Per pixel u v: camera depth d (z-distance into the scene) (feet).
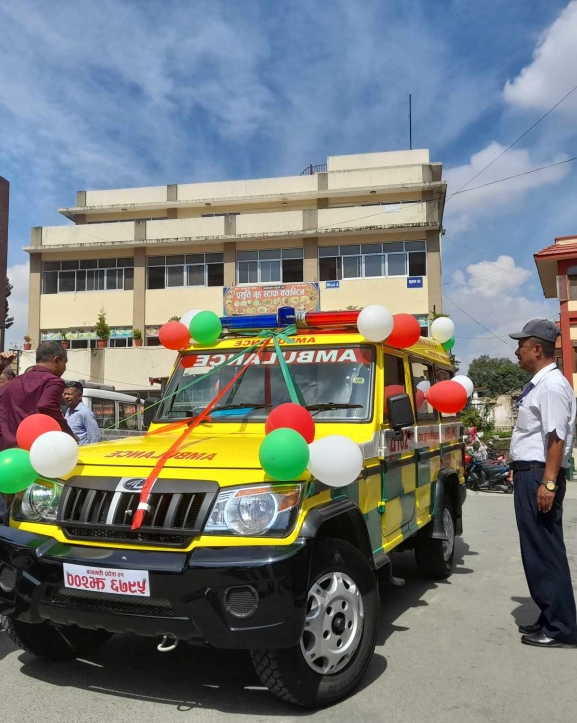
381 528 13.34
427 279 95.76
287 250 99.91
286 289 93.71
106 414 42.65
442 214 108.88
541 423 13.57
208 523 9.62
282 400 14.33
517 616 15.76
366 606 11.35
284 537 9.54
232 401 14.83
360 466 10.56
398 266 96.99
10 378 17.93
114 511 10.11
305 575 9.43
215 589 9.08
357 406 13.53
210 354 15.89
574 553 23.53
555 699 10.94
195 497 9.87
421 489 17.10
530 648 13.46
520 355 14.32
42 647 12.06
